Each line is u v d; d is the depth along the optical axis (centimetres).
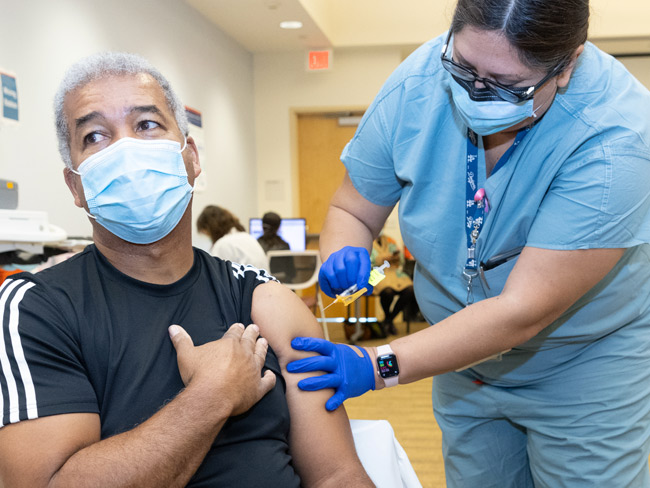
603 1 672
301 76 736
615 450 129
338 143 796
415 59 132
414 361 109
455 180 126
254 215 743
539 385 138
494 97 98
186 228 103
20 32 302
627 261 122
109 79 98
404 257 602
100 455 78
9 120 290
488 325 107
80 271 96
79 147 98
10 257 208
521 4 86
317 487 103
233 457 92
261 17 580
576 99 109
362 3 693
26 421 79
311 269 493
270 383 95
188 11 534
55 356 84
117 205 94
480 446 153
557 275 106
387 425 114
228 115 645
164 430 80
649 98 114
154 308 96
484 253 127
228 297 105
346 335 550
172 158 98
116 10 403
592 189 104
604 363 130
